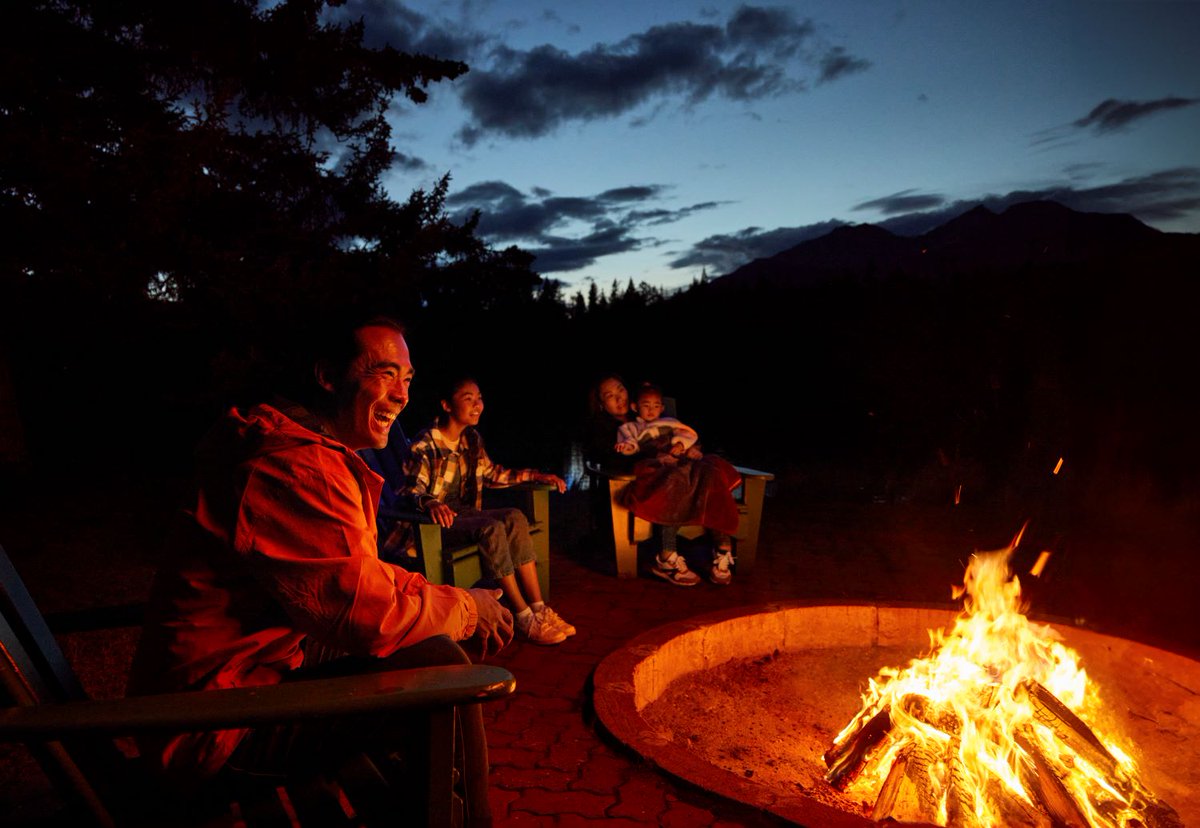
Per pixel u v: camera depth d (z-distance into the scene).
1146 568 5.71
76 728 1.27
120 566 5.35
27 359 8.31
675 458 5.36
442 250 10.41
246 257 8.02
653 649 3.72
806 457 9.98
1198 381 7.06
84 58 7.25
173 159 6.84
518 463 11.52
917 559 5.89
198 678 1.57
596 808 2.53
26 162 6.21
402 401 1.85
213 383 6.92
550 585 5.20
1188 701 3.66
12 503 6.90
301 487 1.52
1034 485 7.47
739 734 3.39
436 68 9.47
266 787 1.60
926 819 2.55
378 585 1.53
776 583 5.30
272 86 8.85
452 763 1.41
